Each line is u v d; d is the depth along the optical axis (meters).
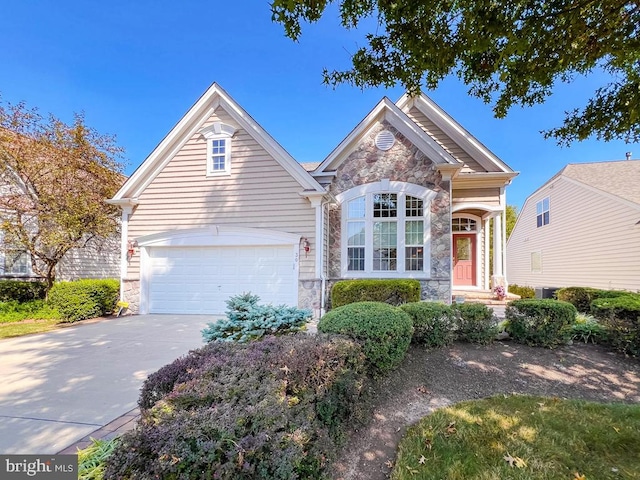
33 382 4.60
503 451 3.03
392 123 10.56
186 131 10.87
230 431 1.84
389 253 10.31
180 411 2.06
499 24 2.94
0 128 11.29
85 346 6.61
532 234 21.33
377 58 3.88
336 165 10.84
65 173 11.83
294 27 3.25
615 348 5.68
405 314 4.65
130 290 10.72
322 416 2.87
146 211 10.86
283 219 10.17
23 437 3.09
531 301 6.05
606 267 14.76
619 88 4.02
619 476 2.70
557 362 5.27
